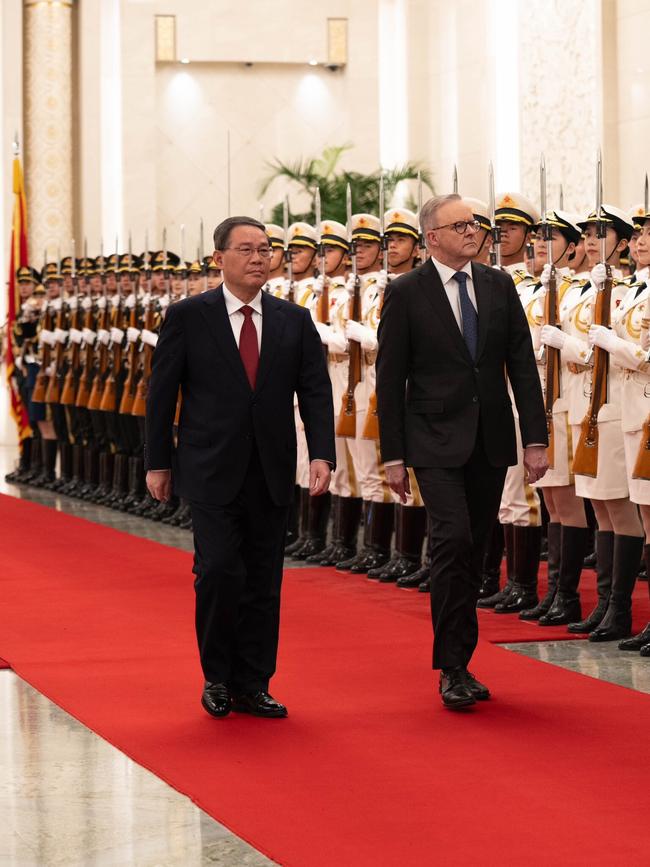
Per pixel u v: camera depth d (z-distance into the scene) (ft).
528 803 15.01
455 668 19.24
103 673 21.66
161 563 33.06
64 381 48.52
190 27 72.02
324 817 14.67
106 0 71.67
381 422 19.83
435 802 15.10
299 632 24.61
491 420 19.62
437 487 19.38
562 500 25.23
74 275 47.75
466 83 62.44
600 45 50.49
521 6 55.31
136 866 13.64
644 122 48.91
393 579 30.17
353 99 72.43
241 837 14.24
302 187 73.00
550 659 22.59
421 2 66.23
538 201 54.75
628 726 18.16
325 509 34.04
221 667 19.06
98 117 71.41
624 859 13.33
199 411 19.15
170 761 16.90
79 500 47.57
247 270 19.06
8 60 69.56
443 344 19.60
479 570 19.94
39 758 17.35
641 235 23.11
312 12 72.38
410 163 66.08
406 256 29.84
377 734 17.94
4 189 69.56
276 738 17.84
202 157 72.64
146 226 71.61
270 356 19.11
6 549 35.45
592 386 23.68
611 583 24.63
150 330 41.60
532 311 26.35
